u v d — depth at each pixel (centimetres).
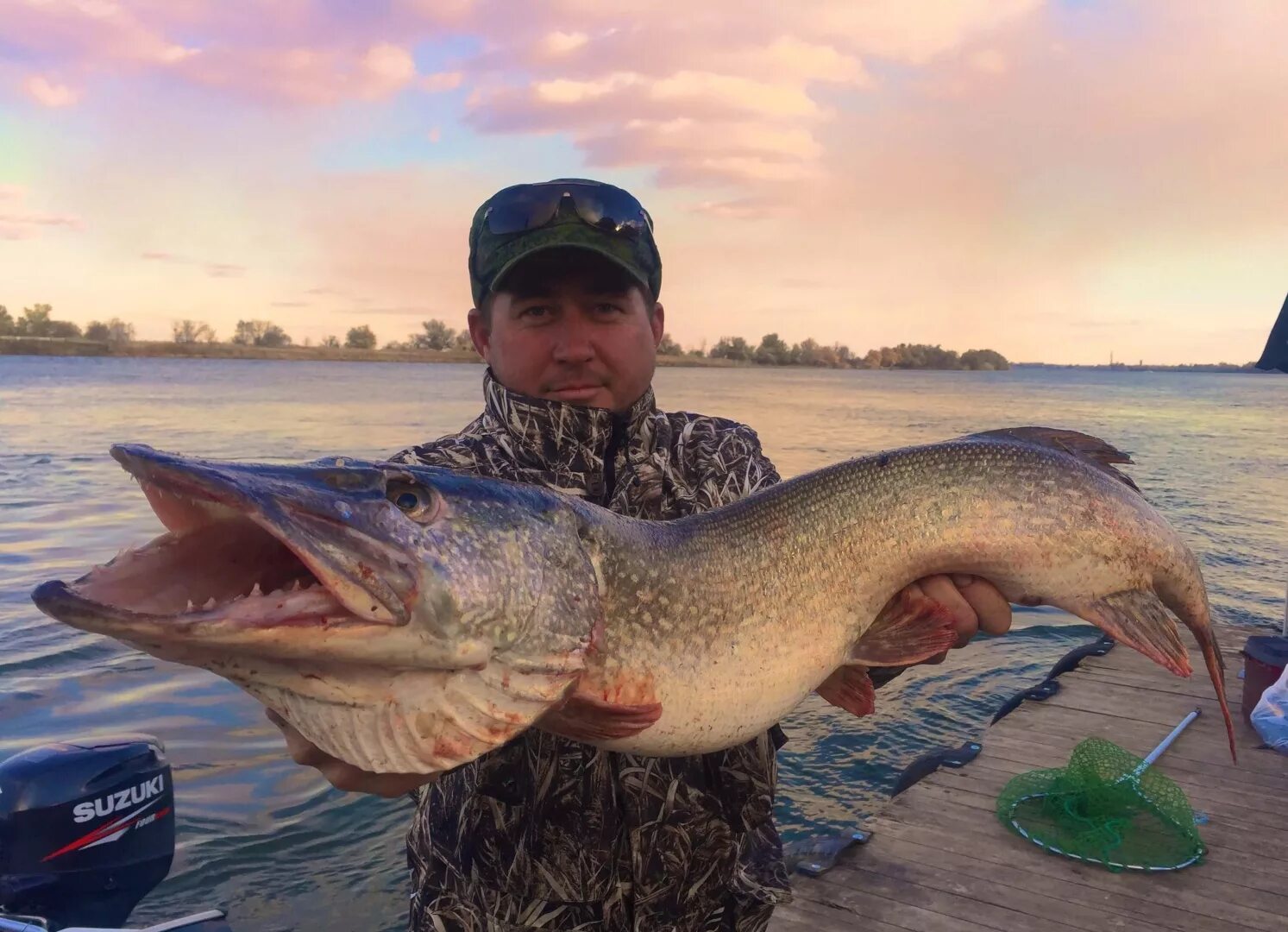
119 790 133
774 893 79
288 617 54
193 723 234
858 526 85
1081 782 167
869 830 168
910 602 88
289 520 55
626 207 80
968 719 256
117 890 133
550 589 66
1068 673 260
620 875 71
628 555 73
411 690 59
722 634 76
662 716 72
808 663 81
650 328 84
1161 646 93
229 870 178
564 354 79
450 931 71
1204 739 211
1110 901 144
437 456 77
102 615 48
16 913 120
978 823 170
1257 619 390
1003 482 90
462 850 71
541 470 78
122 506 549
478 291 84
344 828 192
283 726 60
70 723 233
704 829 74
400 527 60
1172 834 161
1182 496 714
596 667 70
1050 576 90
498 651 62
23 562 406
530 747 72
